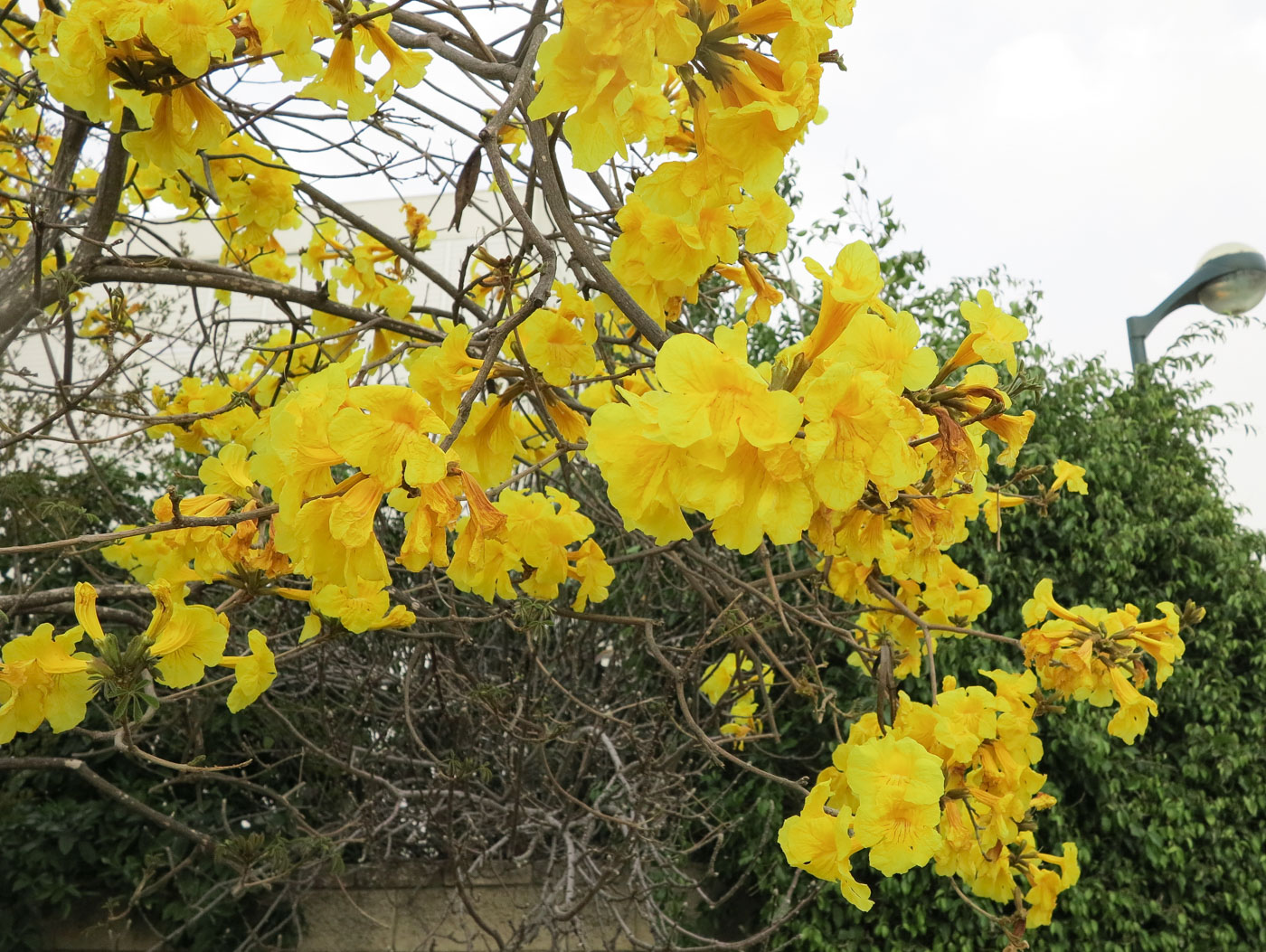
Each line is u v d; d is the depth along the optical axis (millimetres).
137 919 4375
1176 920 4367
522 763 3303
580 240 1332
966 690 1621
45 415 3662
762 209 1322
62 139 2318
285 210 2389
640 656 4039
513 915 4281
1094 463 4820
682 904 4289
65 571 4617
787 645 3893
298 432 900
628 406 851
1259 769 4629
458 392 1292
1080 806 4578
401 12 1581
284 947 4309
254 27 1271
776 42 977
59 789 4555
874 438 833
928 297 5215
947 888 4207
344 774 4293
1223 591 4941
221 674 3645
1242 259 5285
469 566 1072
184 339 3361
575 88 914
